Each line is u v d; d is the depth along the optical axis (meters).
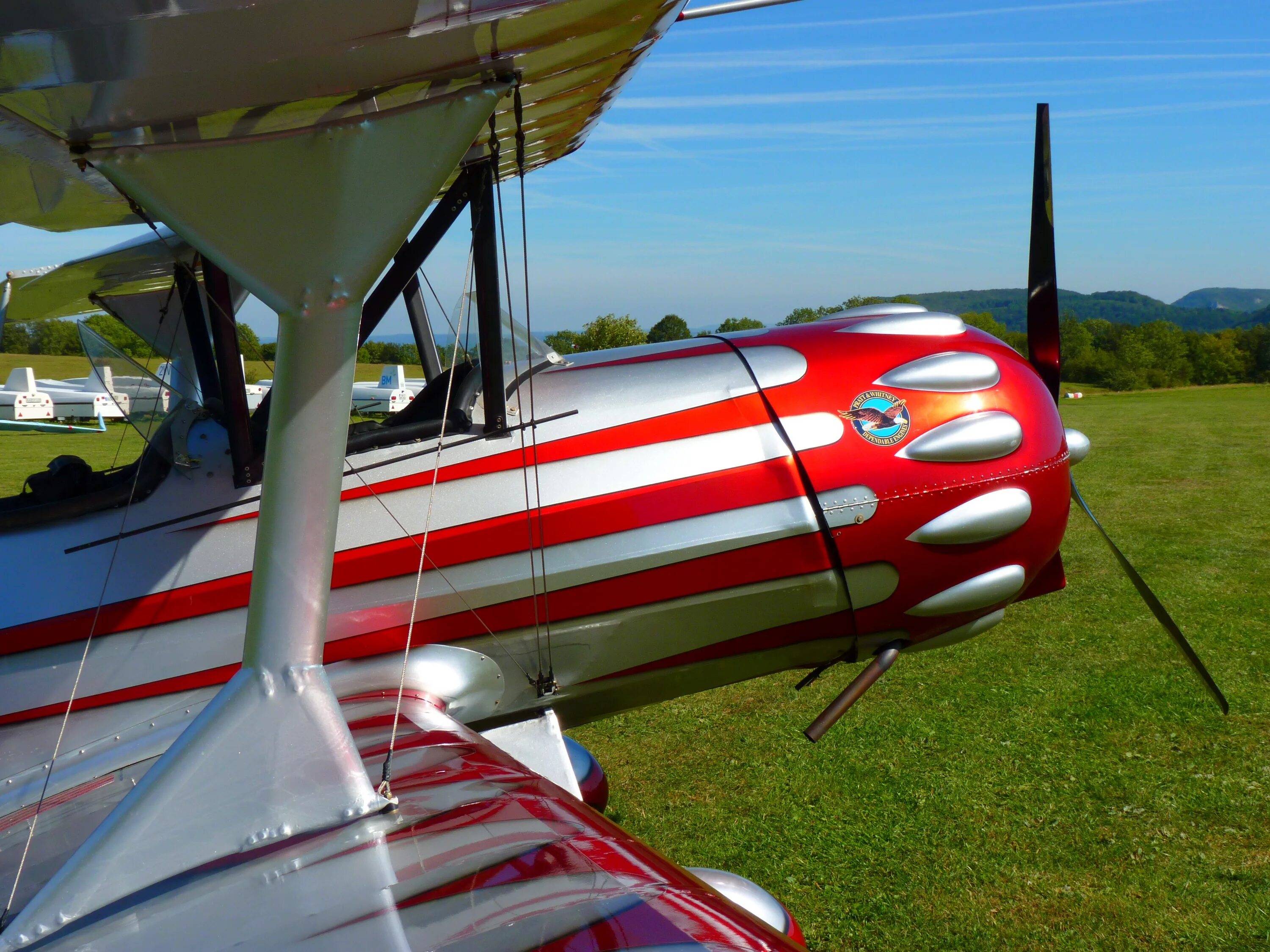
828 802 3.81
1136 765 3.98
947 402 2.97
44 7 1.01
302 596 1.63
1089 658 5.32
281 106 1.36
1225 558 7.50
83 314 3.36
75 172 2.00
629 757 4.36
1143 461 13.19
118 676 2.34
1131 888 3.12
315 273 1.43
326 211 1.39
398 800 1.76
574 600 2.64
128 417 2.39
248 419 2.31
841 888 3.20
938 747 4.26
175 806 1.58
